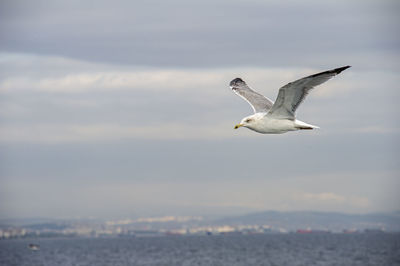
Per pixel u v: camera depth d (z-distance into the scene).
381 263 90.94
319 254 112.25
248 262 94.81
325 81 16.42
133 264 95.88
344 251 120.81
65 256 121.25
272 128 18.55
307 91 17.06
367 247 137.25
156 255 118.38
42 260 109.00
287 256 106.81
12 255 126.94
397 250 121.62
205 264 92.56
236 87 21.61
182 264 93.06
